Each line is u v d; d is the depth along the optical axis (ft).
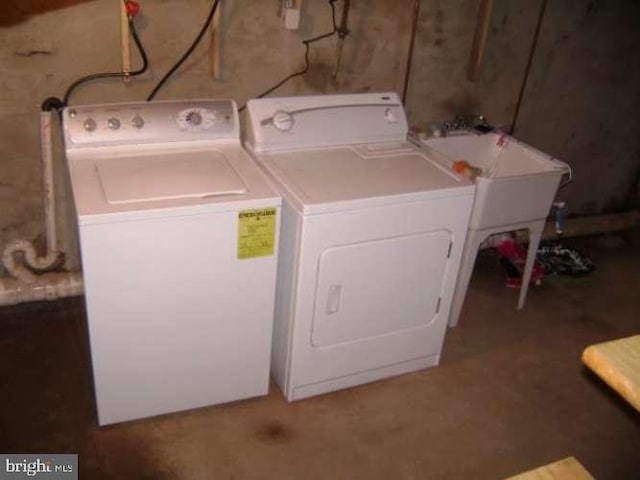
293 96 7.95
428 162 7.50
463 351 8.49
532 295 9.96
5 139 7.35
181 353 6.54
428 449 6.86
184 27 7.52
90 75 7.34
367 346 7.38
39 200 7.88
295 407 7.27
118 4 7.07
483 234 8.36
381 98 7.91
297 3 7.80
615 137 11.71
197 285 6.20
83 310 8.52
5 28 6.76
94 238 5.54
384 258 6.82
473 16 9.18
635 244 12.00
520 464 6.78
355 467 6.55
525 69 10.05
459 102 9.89
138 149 6.81
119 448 6.50
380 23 8.61
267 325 6.81
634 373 2.52
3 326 8.12
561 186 10.77
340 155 7.44
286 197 6.43
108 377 6.35
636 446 7.17
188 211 5.75
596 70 10.73
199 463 6.42
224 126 7.16
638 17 10.53
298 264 6.41
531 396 7.79
